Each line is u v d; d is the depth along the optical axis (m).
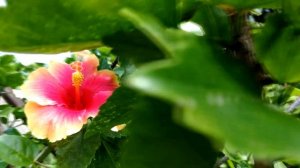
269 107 0.18
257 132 0.16
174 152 0.24
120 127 0.52
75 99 0.53
